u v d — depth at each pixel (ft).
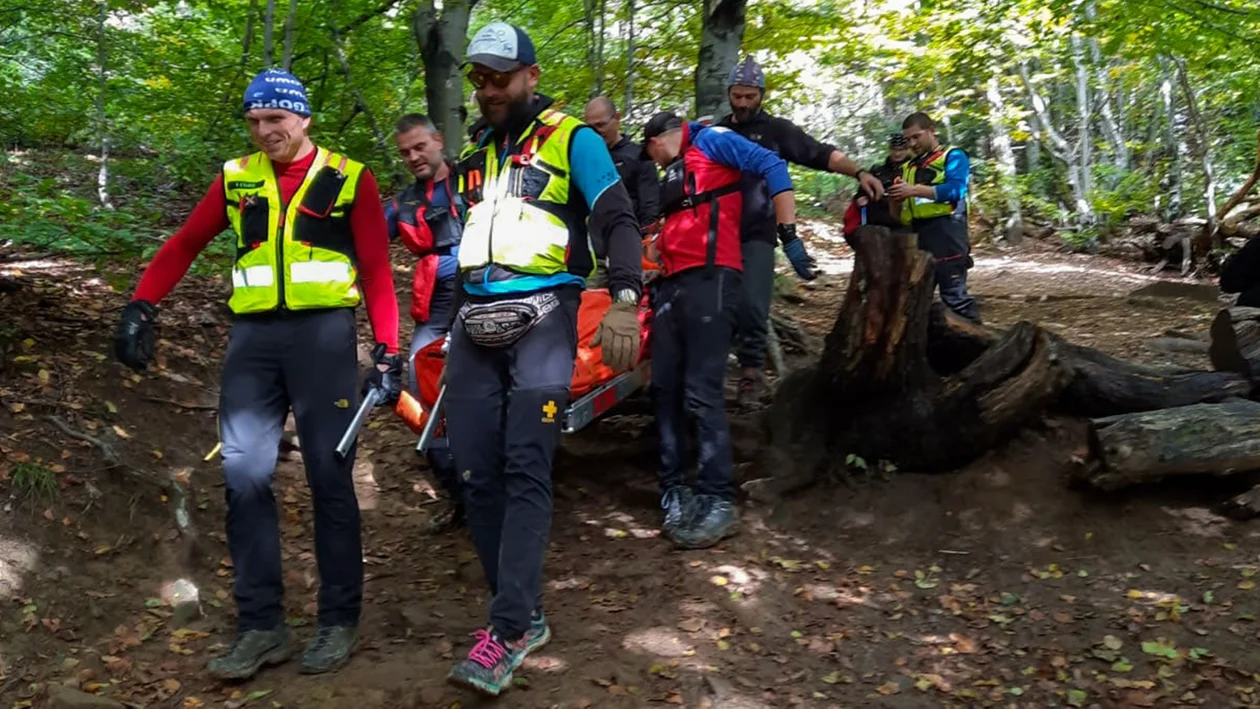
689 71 30.68
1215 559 11.95
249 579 10.02
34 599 10.87
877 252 13.02
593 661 10.32
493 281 9.52
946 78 51.83
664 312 13.62
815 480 14.30
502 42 9.39
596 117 15.93
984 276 41.22
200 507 13.41
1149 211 58.80
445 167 13.96
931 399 14.03
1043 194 66.39
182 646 10.67
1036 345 13.75
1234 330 14.73
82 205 16.52
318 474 10.02
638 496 14.69
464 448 9.73
